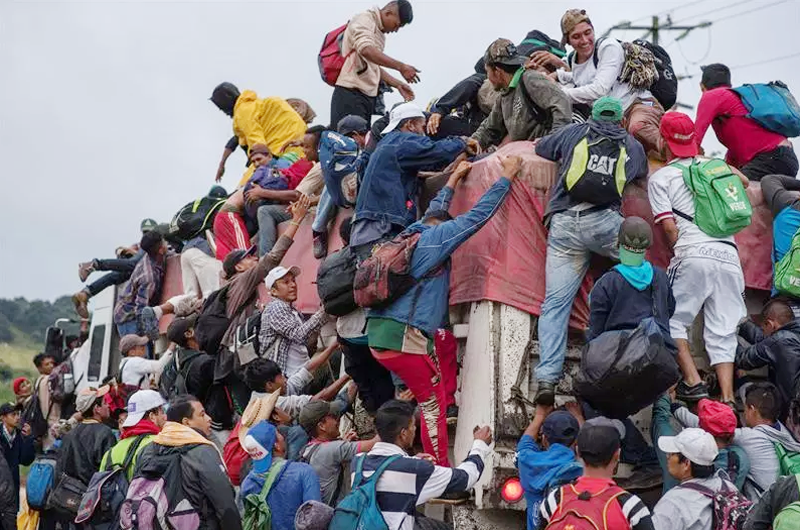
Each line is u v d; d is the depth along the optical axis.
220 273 10.89
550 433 6.19
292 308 8.42
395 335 6.85
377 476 5.79
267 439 6.84
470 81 8.67
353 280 7.39
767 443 6.70
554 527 5.30
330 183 8.23
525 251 7.09
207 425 6.87
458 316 7.38
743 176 7.58
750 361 7.31
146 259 12.23
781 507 5.52
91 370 13.59
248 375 7.98
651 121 8.07
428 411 6.95
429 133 8.45
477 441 6.22
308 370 8.16
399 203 7.39
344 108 10.74
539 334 6.96
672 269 7.30
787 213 7.74
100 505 6.91
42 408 13.55
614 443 5.48
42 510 10.36
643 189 7.49
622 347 6.29
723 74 8.72
